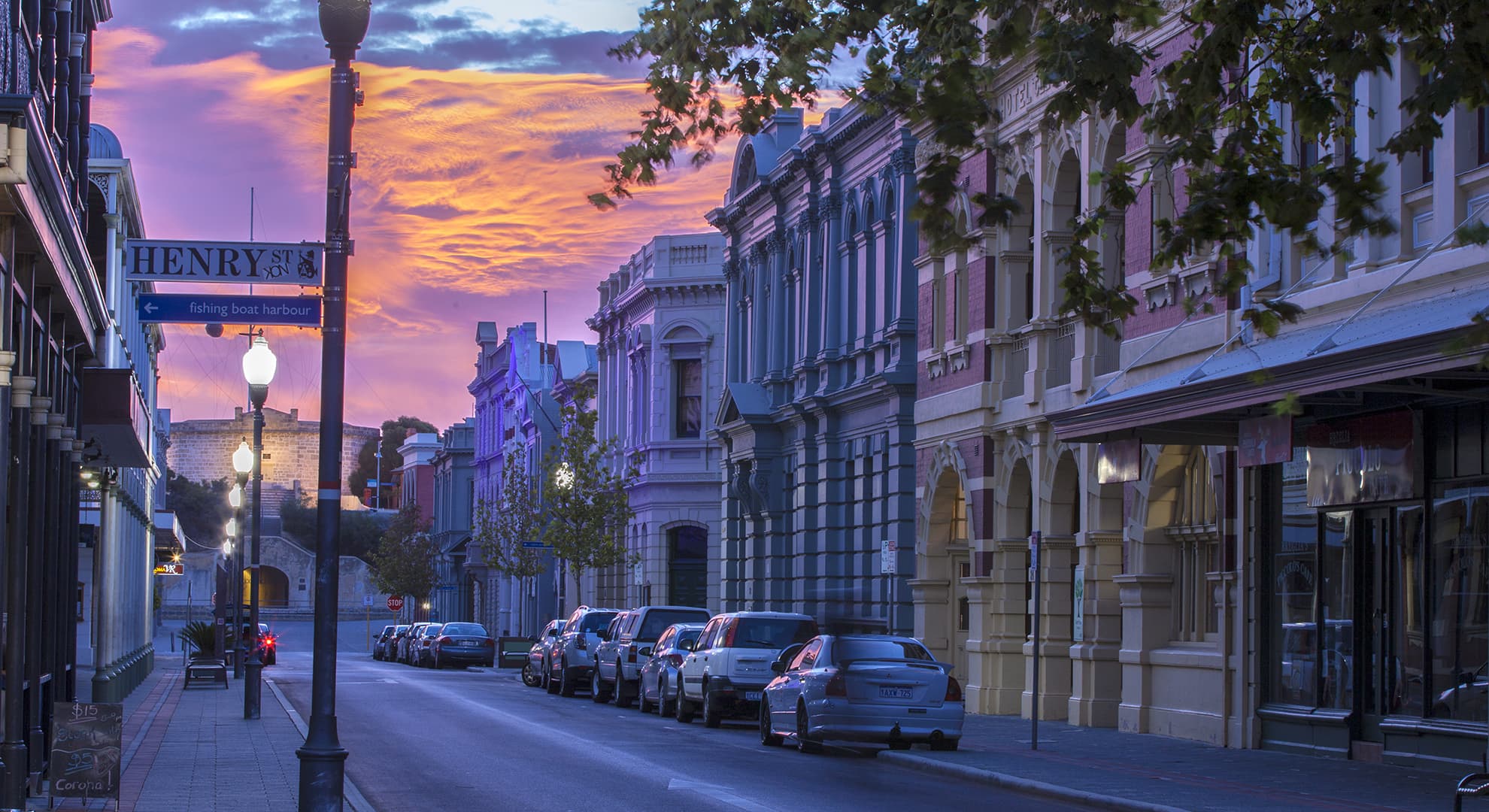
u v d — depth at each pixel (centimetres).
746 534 4812
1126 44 1292
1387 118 2066
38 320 1706
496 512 8844
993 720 3044
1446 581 2016
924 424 3559
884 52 1399
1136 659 2664
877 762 2223
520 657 6175
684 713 3062
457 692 4009
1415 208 2041
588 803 1669
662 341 5897
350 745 2383
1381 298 2030
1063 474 2991
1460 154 1938
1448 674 2006
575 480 5866
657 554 5853
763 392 4694
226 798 1650
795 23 1425
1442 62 1219
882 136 3866
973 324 3316
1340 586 2211
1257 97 1451
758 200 4734
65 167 1908
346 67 1402
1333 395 1998
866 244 3994
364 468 18025
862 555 4000
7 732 1467
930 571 3559
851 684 2244
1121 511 2842
